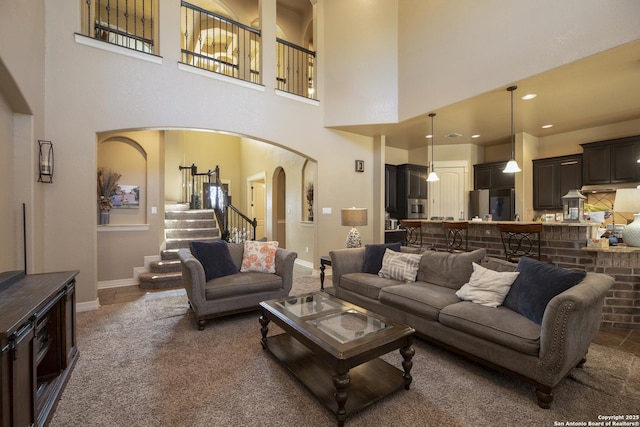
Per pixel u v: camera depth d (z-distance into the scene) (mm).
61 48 3463
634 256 3131
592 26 2996
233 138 10508
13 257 2838
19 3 2602
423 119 5145
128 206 5078
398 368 2324
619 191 3389
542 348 1875
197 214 6762
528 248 3939
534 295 2182
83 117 3588
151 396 1995
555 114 4930
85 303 3629
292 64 6824
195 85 4344
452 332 2404
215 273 3469
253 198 10000
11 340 1391
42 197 3334
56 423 1739
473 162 7172
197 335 2961
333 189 5824
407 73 5066
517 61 3594
